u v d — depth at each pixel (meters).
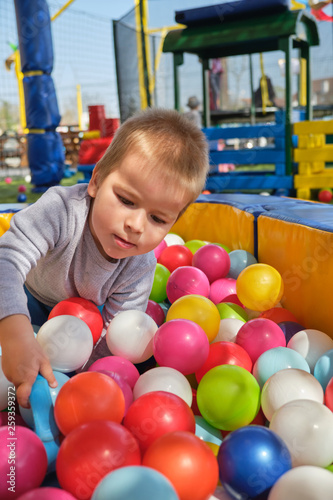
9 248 1.25
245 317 1.83
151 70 6.61
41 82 6.17
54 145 6.43
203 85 6.66
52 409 1.03
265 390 1.18
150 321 1.43
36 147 6.34
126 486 0.73
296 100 9.29
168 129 1.17
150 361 1.56
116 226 1.17
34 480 0.90
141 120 1.20
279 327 1.57
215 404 1.14
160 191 1.13
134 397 1.18
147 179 1.12
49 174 6.43
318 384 1.18
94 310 1.46
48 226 1.33
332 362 1.27
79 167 6.17
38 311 1.66
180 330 1.31
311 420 1.00
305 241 1.67
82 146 6.20
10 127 13.89
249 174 6.21
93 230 1.38
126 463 0.84
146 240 1.18
